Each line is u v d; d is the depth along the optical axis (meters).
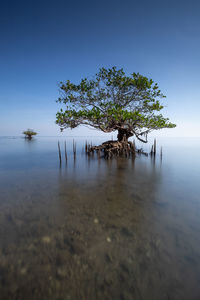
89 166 15.06
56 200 6.75
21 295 2.55
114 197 7.16
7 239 4.01
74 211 5.69
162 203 6.51
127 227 4.64
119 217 5.26
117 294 2.57
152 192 7.91
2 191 7.93
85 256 3.42
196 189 8.45
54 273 2.96
